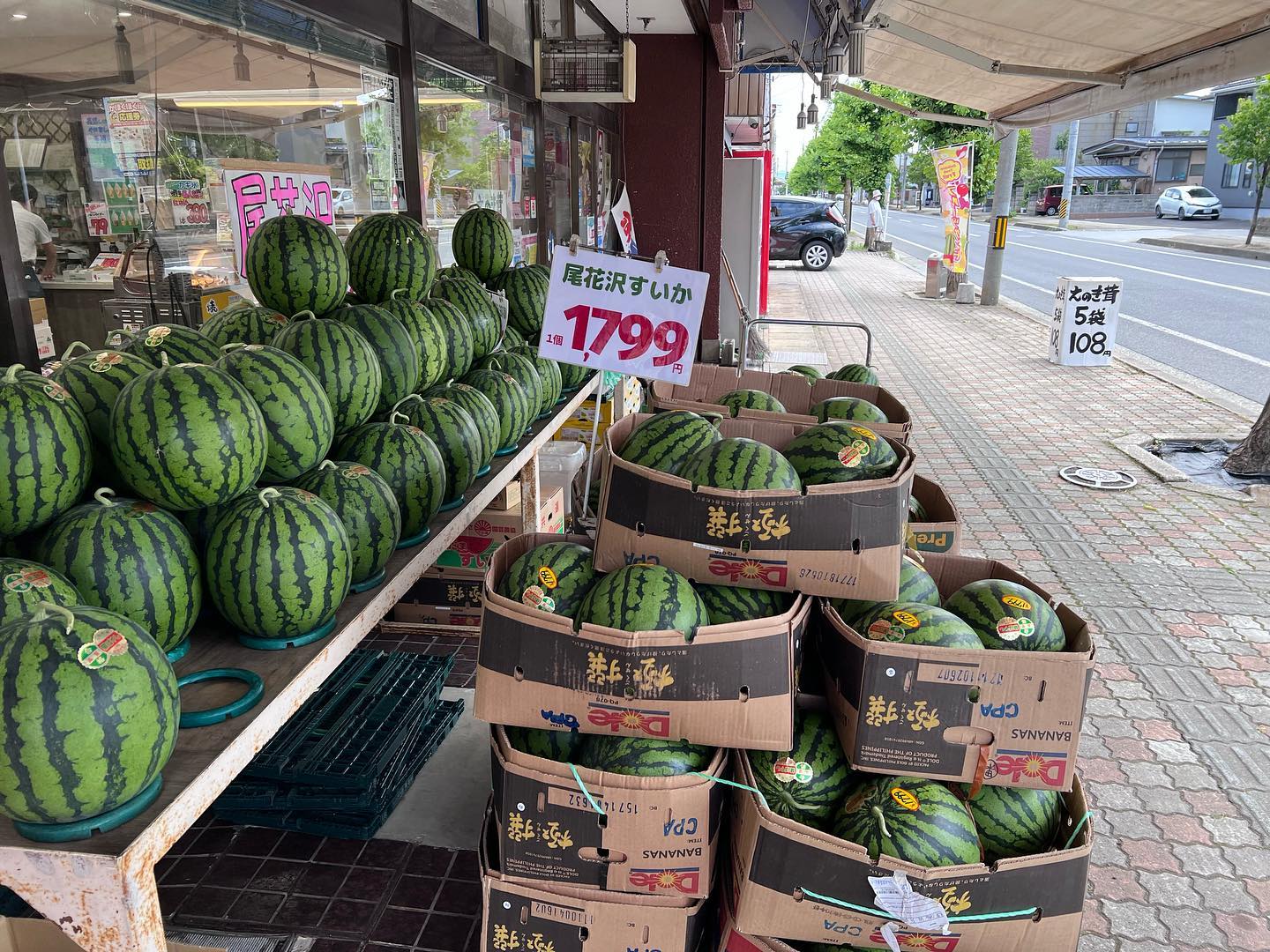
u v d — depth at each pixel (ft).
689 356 10.79
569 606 7.79
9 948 6.34
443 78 17.07
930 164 119.85
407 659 12.78
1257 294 60.34
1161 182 179.93
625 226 29.01
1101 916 9.49
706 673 7.00
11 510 5.82
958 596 8.54
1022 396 32.78
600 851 7.17
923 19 27.43
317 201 13.56
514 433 12.46
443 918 9.20
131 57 11.30
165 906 9.27
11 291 7.89
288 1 11.47
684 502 7.78
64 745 4.63
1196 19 21.09
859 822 7.26
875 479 8.32
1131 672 14.35
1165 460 25.26
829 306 57.36
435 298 12.01
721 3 24.07
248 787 10.34
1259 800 11.36
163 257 12.34
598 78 22.71
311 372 8.29
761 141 59.00
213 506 7.04
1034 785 7.34
